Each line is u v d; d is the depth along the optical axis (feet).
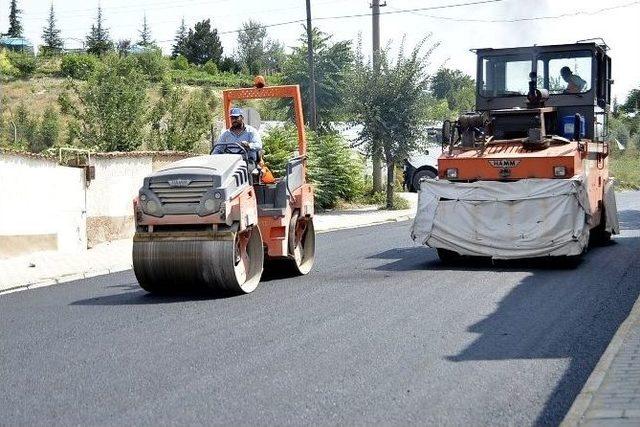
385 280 58.80
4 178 75.72
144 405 30.63
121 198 90.12
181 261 53.16
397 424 28.12
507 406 29.86
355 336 40.91
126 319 47.11
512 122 68.59
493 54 73.77
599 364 33.27
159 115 129.49
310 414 29.27
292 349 38.52
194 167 54.29
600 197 73.26
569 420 26.58
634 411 27.14
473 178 64.80
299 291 55.16
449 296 51.34
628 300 49.39
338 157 137.90
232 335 41.86
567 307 47.39
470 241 63.82
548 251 61.87
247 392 31.91
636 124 303.68
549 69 72.49
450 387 32.09
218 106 287.07
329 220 117.91
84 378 34.47
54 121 219.00
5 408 30.66
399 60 133.90
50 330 44.68
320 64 224.53
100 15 425.69
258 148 60.44
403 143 133.18
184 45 447.42
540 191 62.34
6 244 76.13
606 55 74.69
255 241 57.11
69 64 323.98
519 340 39.50
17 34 483.10
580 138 69.56
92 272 68.59
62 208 81.51
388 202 137.28
